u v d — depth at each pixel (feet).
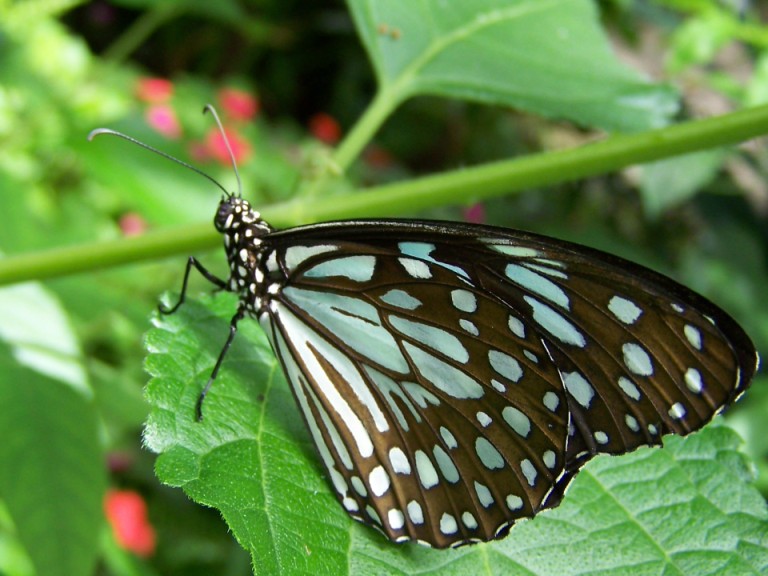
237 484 0.46
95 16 1.93
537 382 0.50
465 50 0.60
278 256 0.51
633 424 0.49
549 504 0.49
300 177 0.54
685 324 0.47
